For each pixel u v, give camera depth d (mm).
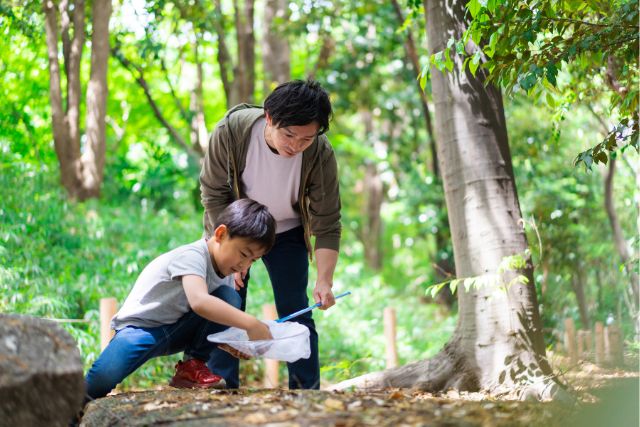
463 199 4078
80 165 9086
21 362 2326
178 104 10703
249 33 10977
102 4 8766
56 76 8602
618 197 10070
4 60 8094
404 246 20422
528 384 3766
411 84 13383
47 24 8289
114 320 3203
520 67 3555
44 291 6125
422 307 11461
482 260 4004
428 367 4051
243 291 3734
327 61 12984
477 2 3412
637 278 7211
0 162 7703
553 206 9047
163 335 3156
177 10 9531
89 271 7047
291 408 2566
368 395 2941
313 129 3082
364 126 17891
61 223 7770
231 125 3350
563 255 9000
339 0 11484
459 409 2613
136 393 3039
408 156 14719
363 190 20266
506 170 4090
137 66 10055
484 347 3932
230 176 3457
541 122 9047
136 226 8797
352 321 9133
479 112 4086
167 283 3139
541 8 3508
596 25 3518
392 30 11945
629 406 2898
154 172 10570
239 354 3100
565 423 2662
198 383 3283
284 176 3410
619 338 6195
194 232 9172
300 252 3660
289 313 3654
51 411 2340
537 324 3947
